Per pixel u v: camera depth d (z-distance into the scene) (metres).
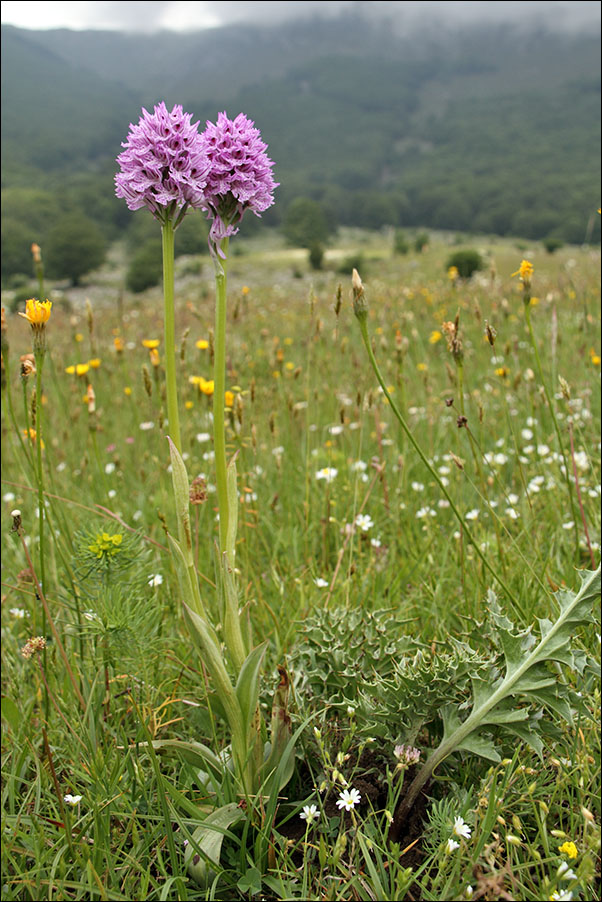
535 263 15.80
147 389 2.72
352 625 2.25
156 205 1.70
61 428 5.20
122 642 2.17
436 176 178.50
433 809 1.73
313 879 1.68
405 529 3.39
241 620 2.20
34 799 1.95
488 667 1.81
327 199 151.62
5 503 4.23
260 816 1.78
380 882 1.59
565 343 5.95
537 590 2.43
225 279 1.78
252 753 1.81
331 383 5.35
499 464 3.98
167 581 2.96
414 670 1.94
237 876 1.71
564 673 2.13
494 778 1.65
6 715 2.28
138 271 45.03
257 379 5.86
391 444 4.20
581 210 105.75
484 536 3.09
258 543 3.36
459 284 9.40
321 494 3.79
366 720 1.92
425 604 2.73
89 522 2.62
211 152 1.70
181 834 1.76
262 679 2.14
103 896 1.53
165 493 3.72
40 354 1.99
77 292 61.12
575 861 1.58
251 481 3.79
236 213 1.76
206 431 4.67
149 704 2.10
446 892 1.52
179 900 1.55
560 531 2.95
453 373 2.56
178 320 8.73
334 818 1.84
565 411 4.38
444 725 1.87
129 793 1.88
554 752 1.91
